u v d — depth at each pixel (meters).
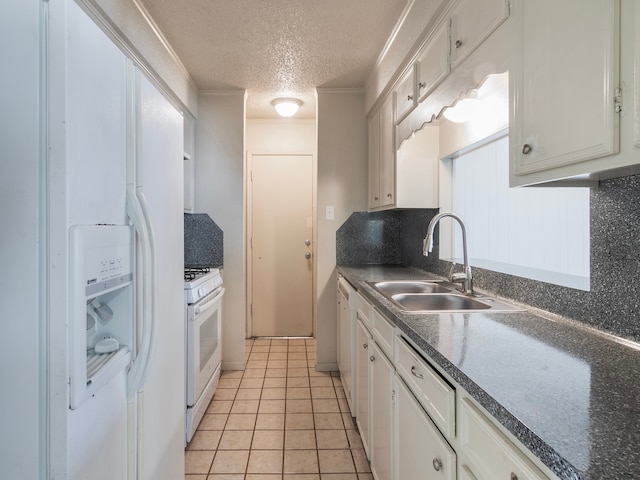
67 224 0.72
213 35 2.22
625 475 0.46
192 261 3.10
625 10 0.65
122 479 0.96
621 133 0.67
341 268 2.81
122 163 0.96
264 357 3.48
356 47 2.38
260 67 2.67
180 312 1.44
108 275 0.86
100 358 0.89
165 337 1.26
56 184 0.70
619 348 0.95
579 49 0.75
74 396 0.72
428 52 1.71
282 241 4.06
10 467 0.69
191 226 3.11
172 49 2.38
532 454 0.59
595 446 0.52
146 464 1.10
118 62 0.93
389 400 1.42
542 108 0.87
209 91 3.07
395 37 2.15
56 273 0.70
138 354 0.99
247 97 3.26
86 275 0.76
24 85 0.69
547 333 1.08
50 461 0.70
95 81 0.82
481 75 1.22
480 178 2.00
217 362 2.67
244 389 2.79
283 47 2.38
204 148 3.09
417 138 2.31
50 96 0.70
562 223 1.36
